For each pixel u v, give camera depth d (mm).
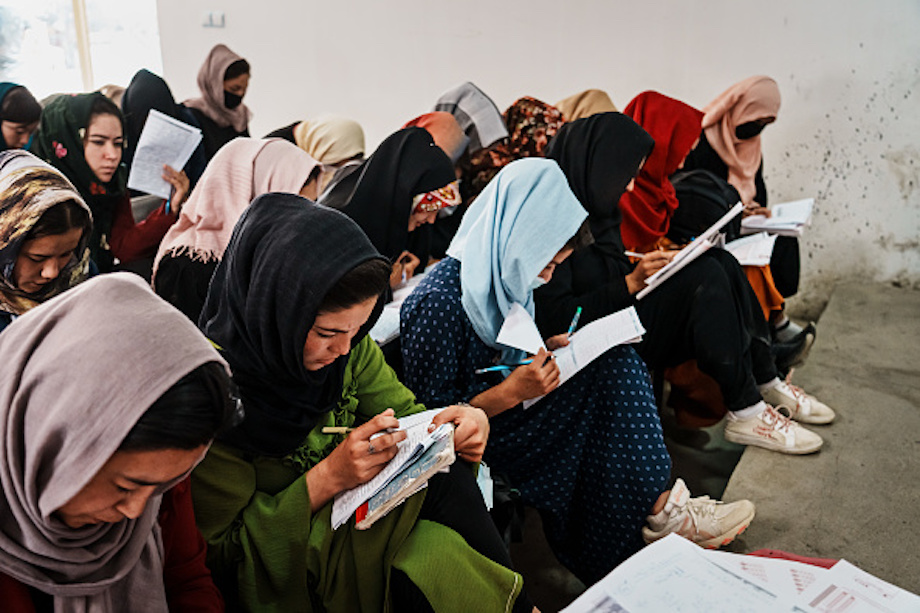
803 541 1958
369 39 4352
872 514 2057
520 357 1872
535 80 4262
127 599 1061
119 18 5074
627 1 4004
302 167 2287
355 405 1547
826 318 3617
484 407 1740
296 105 4535
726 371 2256
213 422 902
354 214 2336
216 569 1320
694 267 2244
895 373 2963
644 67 4078
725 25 3879
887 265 3904
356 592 1335
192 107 3916
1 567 921
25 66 5020
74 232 1678
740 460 2363
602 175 2340
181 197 2783
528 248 1780
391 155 2355
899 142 3697
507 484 1765
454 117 3256
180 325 917
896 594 1010
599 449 1813
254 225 1294
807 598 1007
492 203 1809
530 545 2117
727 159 3408
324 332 1265
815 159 3900
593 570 1876
